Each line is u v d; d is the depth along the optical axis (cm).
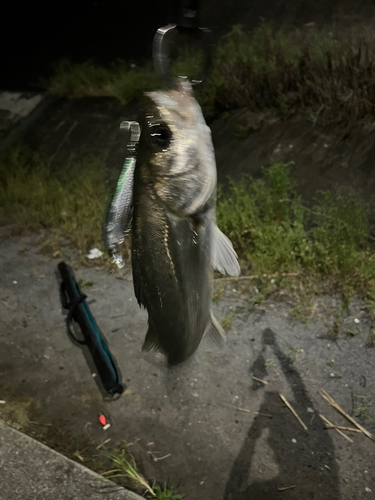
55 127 221
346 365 103
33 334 119
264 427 93
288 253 126
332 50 176
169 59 38
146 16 285
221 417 96
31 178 184
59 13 313
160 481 86
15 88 253
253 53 196
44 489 78
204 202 38
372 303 113
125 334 117
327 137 162
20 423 97
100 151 198
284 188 142
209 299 43
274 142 170
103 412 99
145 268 39
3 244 155
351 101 161
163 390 102
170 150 37
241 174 165
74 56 270
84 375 107
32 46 289
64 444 93
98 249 145
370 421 92
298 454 88
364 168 149
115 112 215
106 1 305
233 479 85
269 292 122
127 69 242
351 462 86
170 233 38
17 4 325
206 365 105
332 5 221
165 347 42
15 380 107
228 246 42
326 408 96
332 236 130
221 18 243
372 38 186
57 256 146
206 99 190
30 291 133
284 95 178
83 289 132
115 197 36
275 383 101
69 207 163
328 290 120
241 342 110
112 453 90
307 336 110
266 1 240
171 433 94
